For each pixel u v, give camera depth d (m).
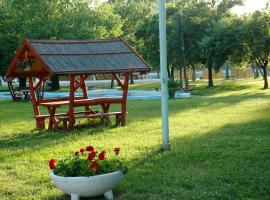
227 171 8.91
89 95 35.81
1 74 42.44
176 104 25.50
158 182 8.32
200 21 47.94
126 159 10.31
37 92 27.88
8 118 20.84
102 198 7.46
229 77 75.81
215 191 7.61
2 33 42.22
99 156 7.46
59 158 11.00
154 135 13.94
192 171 9.05
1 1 44.19
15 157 11.41
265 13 41.66
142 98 32.16
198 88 47.56
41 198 7.71
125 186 8.07
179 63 48.28
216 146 11.48
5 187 8.50
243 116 18.39
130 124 16.92
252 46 41.41
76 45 15.94
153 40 52.09
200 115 19.27
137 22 62.47
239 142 11.94
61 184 7.24
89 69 15.12
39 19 41.47
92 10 45.31
